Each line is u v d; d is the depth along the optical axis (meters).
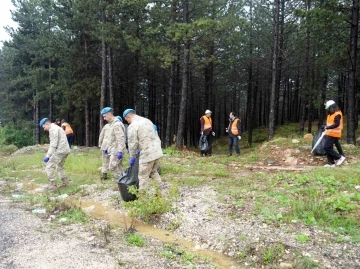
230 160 11.26
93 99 23.69
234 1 20.53
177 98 26.45
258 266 4.01
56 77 28.56
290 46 20.20
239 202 5.89
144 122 6.16
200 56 20.83
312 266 3.79
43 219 5.70
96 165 10.61
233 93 36.72
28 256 4.14
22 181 9.41
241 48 23.19
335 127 8.52
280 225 4.87
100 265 3.93
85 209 6.31
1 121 38.94
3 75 35.28
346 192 5.99
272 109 15.21
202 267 3.97
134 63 24.53
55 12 23.00
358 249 4.09
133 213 5.74
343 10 12.73
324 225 4.78
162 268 3.90
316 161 9.77
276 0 15.25
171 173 9.07
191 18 16.30
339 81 25.36
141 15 19.05
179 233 5.07
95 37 21.02
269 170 9.04
